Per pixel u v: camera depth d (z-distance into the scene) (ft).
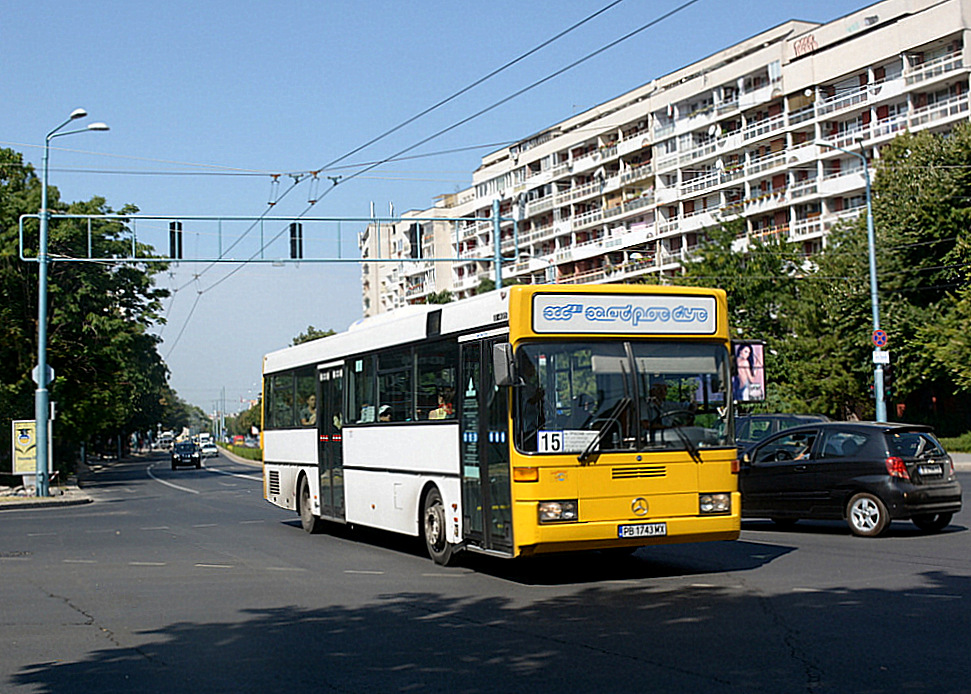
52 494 113.50
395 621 31.96
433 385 44.83
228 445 488.85
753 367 40.52
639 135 277.03
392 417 49.52
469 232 355.15
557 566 43.32
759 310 172.96
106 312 158.40
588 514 36.24
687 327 38.63
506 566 43.86
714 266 177.27
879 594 33.58
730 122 250.78
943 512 50.24
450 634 29.58
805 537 51.44
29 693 24.11
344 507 56.13
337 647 28.32
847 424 52.24
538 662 25.49
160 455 470.39
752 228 241.35
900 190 159.33
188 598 37.83
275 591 38.99
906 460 49.67
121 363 160.97
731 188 247.91
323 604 35.70
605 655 25.93
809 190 220.64
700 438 38.06
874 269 124.57
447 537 43.19
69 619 33.99
